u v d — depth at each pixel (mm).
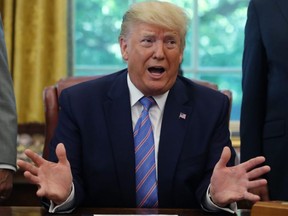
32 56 4820
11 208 1951
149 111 2088
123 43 2080
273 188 2256
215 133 2113
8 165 2066
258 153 2297
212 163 2059
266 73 2320
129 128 2057
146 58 1988
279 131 2229
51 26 4844
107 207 2033
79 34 5211
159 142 2055
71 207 1868
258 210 1520
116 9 5195
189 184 2035
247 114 2305
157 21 1960
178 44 2008
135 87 2096
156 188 2012
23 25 4805
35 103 4797
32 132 4766
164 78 2014
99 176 2027
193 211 1918
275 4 2301
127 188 2010
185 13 2018
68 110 2104
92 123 2076
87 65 5230
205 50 5234
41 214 1822
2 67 2115
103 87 2150
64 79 2398
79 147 2064
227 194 1782
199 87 2201
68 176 1799
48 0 4840
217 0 5207
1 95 2100
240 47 5215
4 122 2080
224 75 5230
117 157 2029
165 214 1813
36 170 1776
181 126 2082
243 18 5191
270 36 2262
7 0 4797
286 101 2213
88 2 5199
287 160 2223
